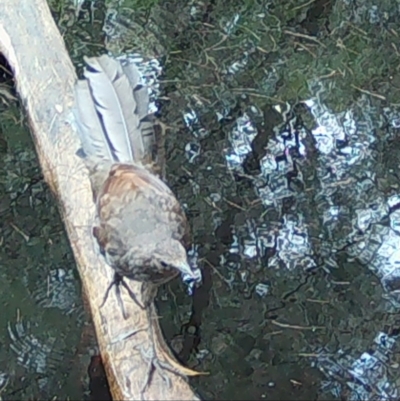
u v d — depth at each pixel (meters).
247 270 5.09
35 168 5.56
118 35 6.38
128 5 6.54
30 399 4.48
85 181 4.64
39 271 5.06
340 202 5.45
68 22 6.43
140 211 3.59
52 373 4.59
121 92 4.18
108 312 4.07
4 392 4.52
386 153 5.71
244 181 5.53
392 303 4.95
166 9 6.56
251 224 5.30
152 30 6.43
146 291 3.92
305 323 4.83
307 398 4.49
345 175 5.59
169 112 5.88
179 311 4.85
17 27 5.45
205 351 4.66
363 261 5.14
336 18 6.58
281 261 5.14
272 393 4.50
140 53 6.27
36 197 5.41
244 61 6.26
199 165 5.59
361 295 4.98
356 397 4.51
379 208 5.41
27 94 5.23
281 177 5.56
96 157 4.00
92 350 4.65
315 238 5.25
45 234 5.23
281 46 6.38
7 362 4.65
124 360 3.93
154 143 4.15
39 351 4.69
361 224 5.33
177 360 4.30
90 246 4.33
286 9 6.62
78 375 4.56
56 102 5.07
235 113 5.90
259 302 4.93
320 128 5.83
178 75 6.14
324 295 4.98
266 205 5.41
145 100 4.21
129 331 3.98
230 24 6.53
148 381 3.85
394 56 6.30
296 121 5.86
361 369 4.62
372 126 5.86
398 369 4.62
